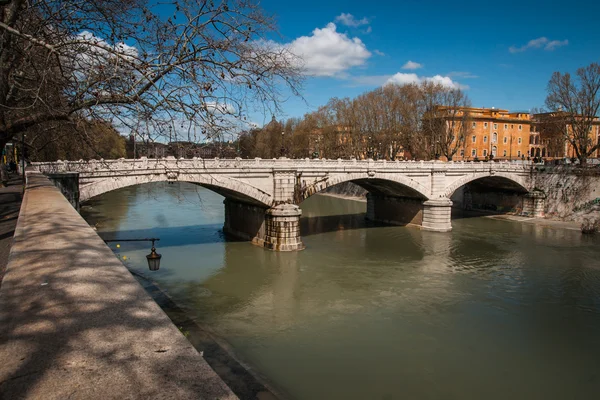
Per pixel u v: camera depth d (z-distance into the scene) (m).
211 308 24.45
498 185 62.12
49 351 3.08
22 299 4.04
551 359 19.12
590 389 16.88
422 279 30.38
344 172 41.97
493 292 27.72
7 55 11.49
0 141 11.27
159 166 30.75
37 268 5.01
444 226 48.38
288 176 37.75
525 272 32.22
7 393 2.53
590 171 53.53
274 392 15.94
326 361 18.52
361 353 19.33
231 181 35.16
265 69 8.63
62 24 10.68
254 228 40.34
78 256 5.59
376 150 73.56
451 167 50.06
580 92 57.25
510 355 19.42
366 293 27.38
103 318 3.69
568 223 53.47
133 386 2.66
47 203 10.20
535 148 97.00
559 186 56.62
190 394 2.60
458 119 66.38
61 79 11.11
